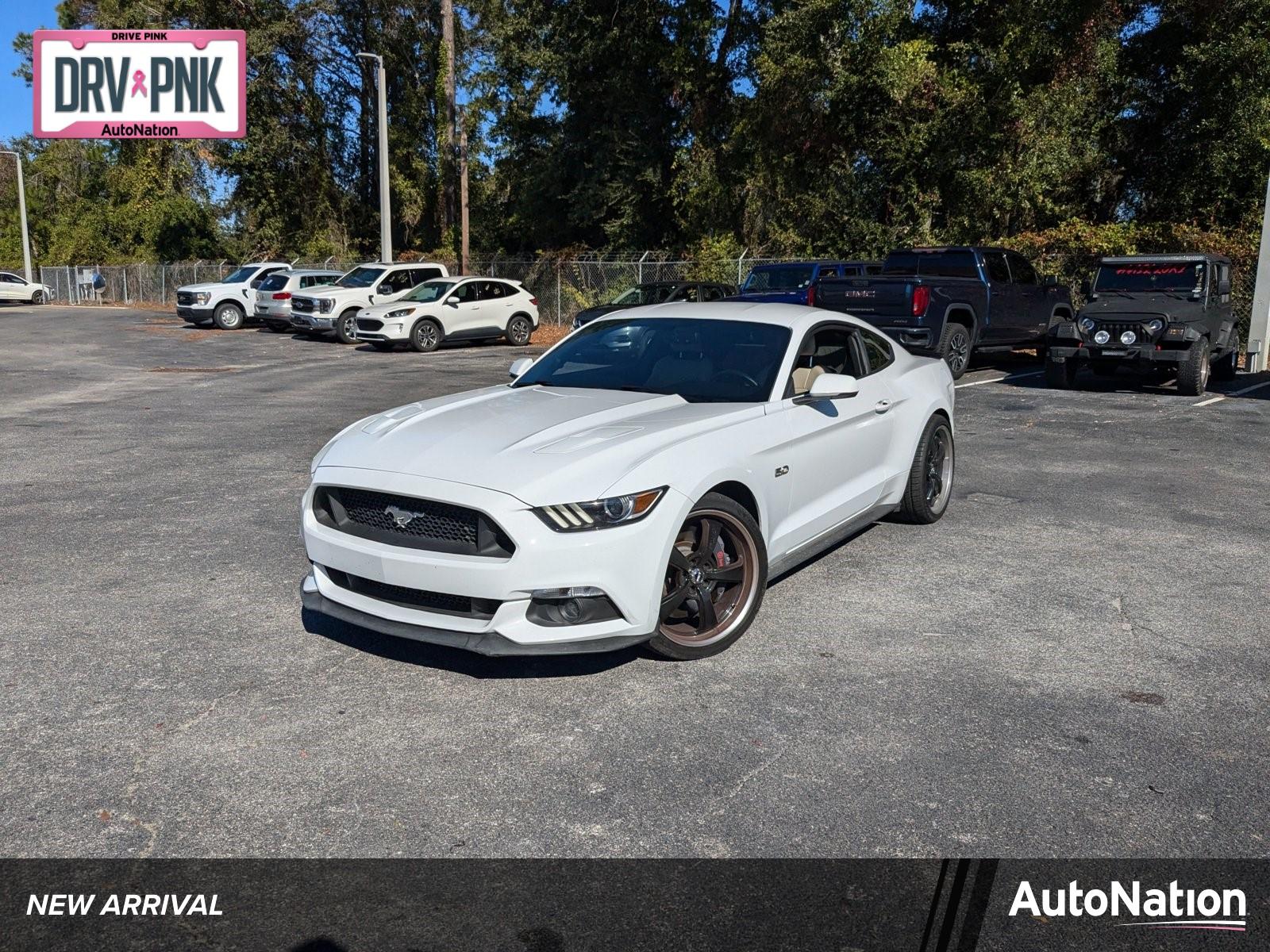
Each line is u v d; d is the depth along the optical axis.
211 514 7.27
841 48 23.34
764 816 3.30
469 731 3.90
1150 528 6.93
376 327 21.59
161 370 17.98
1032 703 4.16
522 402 5.14
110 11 47.34
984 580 5.78
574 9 29.80
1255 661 4.61
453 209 41.00
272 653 4.67
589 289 29.19
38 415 12.30
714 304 6.21
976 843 3.15
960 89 22.75
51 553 6.29
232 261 50.31
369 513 4.39
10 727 3.92
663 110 30.64
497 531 4.05
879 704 4.14
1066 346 13.98
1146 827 3.25
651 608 4.23
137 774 3.56
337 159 44.69
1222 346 13.97
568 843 3.16
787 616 5.18
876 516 6.37
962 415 11.89
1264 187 20.73
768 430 4.99
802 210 25.12
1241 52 20.31
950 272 15.21
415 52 43.31
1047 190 22.50
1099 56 21.81
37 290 49.06
